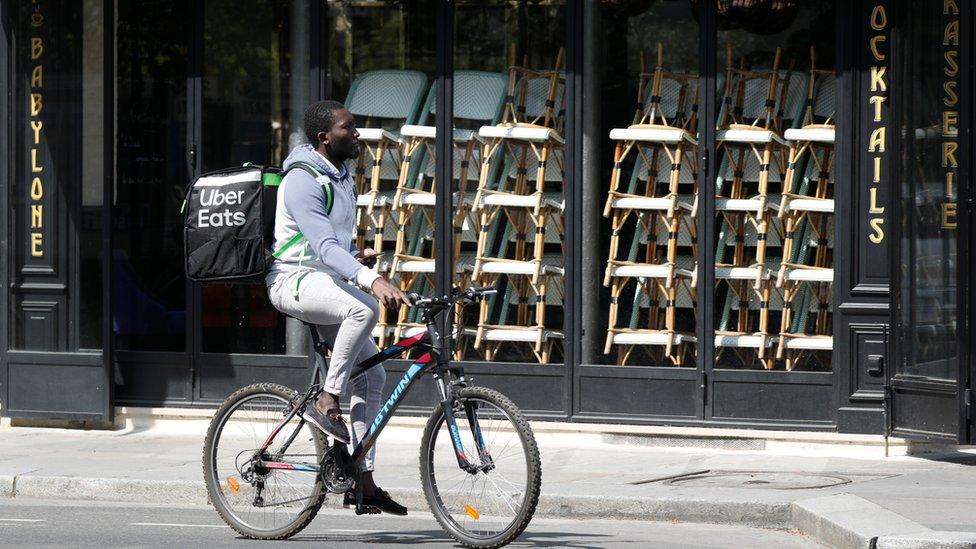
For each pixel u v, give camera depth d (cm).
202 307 2311
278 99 2302
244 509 1527
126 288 2345
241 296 2300
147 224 2336
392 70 2261
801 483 1812
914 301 1980
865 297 2056
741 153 2139
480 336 2225
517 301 2214
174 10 2317
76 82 2319
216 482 1542
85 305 2331
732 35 2130
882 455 2045
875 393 2053
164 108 2328
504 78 2216
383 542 1498
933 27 1938
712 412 2130
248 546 1470
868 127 2044
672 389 2145
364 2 2259
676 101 2153
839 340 2069
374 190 2278
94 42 2312
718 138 2142
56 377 2320
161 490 1850
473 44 2223
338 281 1434
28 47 2330
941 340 1950
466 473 1411
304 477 1493
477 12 2219
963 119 1883
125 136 2338
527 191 2211
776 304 2130
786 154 2125
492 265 2223
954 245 1931
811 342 2116
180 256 2327
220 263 1454
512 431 1381
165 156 2330
